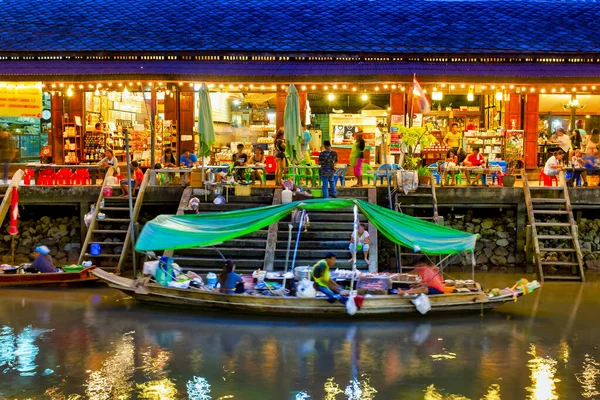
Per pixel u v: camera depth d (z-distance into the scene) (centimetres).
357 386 1320
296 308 1706
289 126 2258
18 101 2577
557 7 3148
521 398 1269
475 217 2442
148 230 1834
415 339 1583
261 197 2259
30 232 2459
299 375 1370
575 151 2478
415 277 1809
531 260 2250
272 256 2025
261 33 2825
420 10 3102
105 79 2500
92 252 2212
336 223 2144
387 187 2292
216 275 1911
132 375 1370
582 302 1902
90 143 2898
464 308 1761
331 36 2798
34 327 1666
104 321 1712
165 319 1733
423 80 2497
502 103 2936
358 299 1686
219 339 1578
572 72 2545
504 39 2766
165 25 2891
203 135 2269
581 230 2384
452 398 1270
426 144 2350
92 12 3034
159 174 2420
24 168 2466
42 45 2666
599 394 1287
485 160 2508
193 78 2506
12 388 1309
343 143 2975
